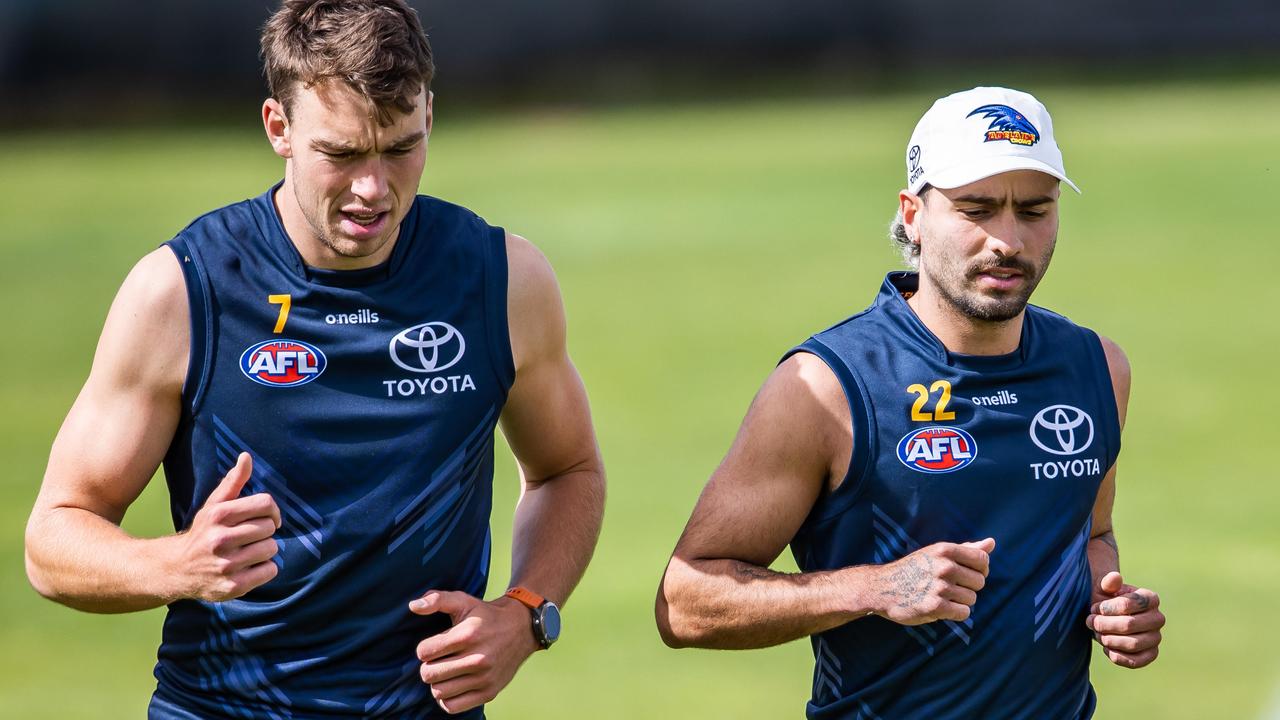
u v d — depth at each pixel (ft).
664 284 207.51
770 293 199.00
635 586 87.76
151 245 231.91
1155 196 268.82
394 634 35.12
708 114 442.50
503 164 343.05
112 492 34.40
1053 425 35.50
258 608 34.53
